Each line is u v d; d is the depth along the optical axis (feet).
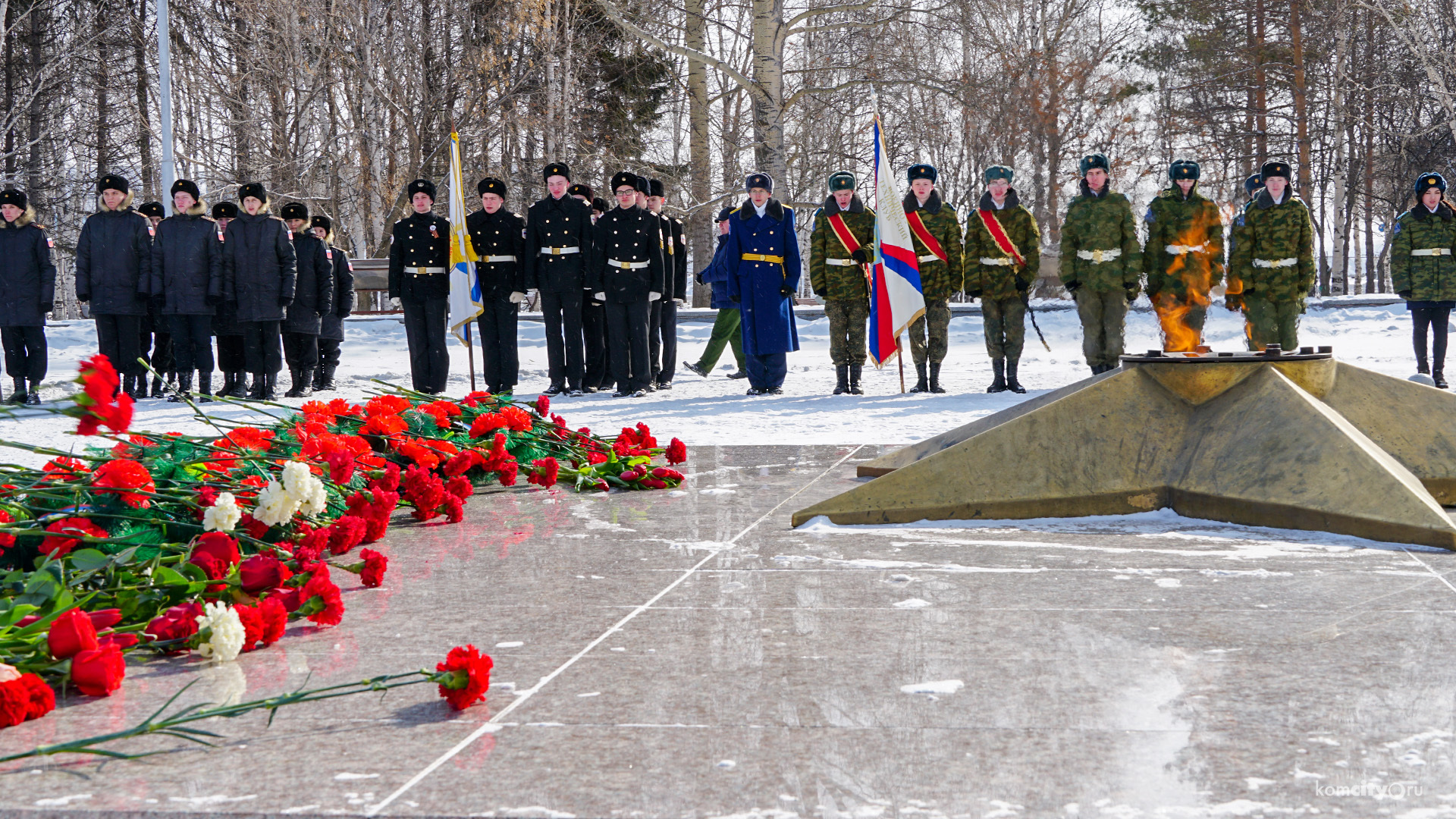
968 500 12.30
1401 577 9.37
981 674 6.91
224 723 6.23
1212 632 7.78
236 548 8.57
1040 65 94.53
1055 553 10.61
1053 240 102.37
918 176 34.50
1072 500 12.33
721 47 90.48
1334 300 68.13
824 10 73.31
